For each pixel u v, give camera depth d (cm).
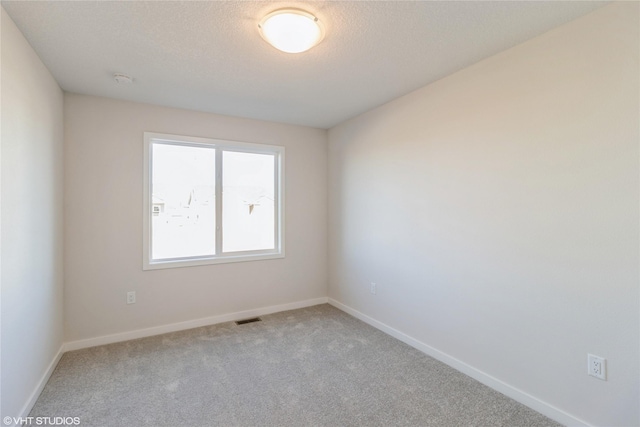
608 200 159
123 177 290
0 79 151
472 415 185
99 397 201
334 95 282
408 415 185
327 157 404
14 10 157
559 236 178
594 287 165
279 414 186
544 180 184
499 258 209
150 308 303
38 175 204
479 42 192
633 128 151
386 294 309
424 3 155
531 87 189
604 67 159
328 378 225
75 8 157
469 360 229
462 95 230
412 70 231
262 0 152
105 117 282
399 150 290
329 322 337
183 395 204
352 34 182
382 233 313
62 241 261
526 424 177
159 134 305
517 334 199
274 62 217
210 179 341
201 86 259
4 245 155
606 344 161
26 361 183
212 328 321
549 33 180
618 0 154
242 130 349
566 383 176
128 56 207
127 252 293
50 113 229
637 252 151
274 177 381
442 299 250
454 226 239
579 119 169
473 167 224
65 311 268
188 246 330
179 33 180
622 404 156
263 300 365
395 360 252
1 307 152
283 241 377
